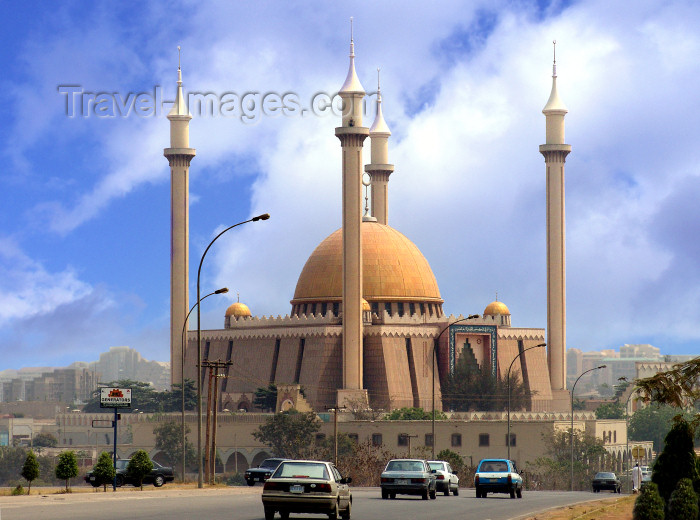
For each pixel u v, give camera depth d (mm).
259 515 47875
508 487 71250
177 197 188625
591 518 51062
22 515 46312
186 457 170250
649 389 53969
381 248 191625
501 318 192500
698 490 45250
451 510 55406
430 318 185750
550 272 192125
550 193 192250
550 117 193250
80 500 57156
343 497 46938
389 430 161250
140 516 46438
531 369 189875
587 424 175125
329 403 173875
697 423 49688
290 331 181375
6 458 180750
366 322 180125
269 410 176250
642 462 195250
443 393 181750
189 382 190250
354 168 170875
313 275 189875
